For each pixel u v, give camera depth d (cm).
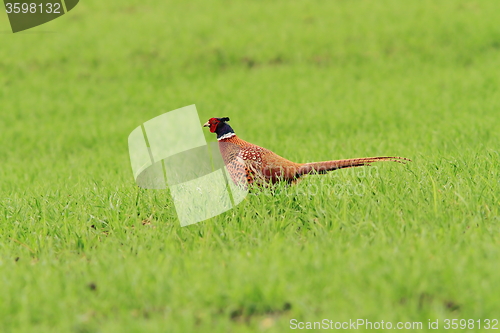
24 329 1373
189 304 1462
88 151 4978
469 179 2281
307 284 1488
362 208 2092
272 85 7600
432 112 5281
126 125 6009
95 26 10356
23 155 5009
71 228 2142
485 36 8712
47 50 9231
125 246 1956
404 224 1922
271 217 2089
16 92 7788
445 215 1967
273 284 1480
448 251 1666
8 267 1778
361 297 1416
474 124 4147
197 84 7894
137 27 10200
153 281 1586
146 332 1323
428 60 8219
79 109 6975
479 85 6550
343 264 1605
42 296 1522
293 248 1794
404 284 1447
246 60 8762
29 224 2209
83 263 1769
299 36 9400
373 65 8225
